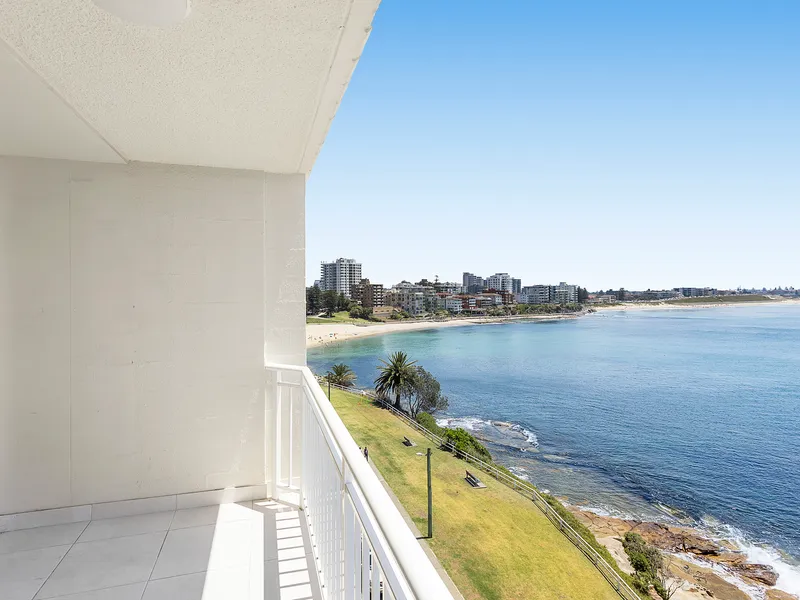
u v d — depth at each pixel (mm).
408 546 526
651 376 52438
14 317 2430
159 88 1630
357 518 1005
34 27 1193
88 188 2545
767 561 18031
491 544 14781
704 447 31078
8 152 2391
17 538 2299
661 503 22922
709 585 16297
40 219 2471
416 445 25062
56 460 2480
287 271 2949
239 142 2295
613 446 30844
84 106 1793
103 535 2326
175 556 2131
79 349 2521
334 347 71438
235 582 1920
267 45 1338
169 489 2641
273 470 2773
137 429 2602
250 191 2820
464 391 44469
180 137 2203
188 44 1311
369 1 1114
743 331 99812
